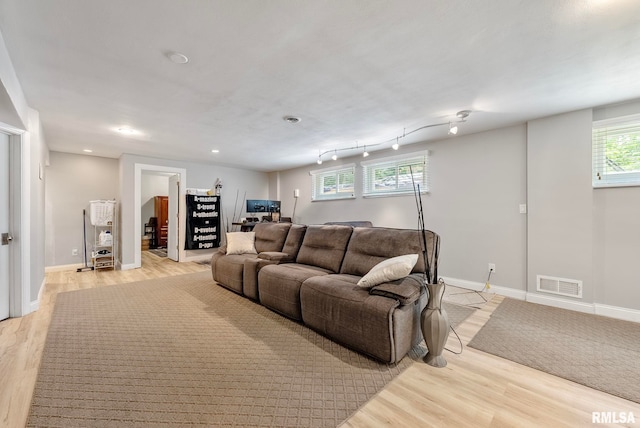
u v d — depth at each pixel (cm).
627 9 145
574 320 268
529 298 328
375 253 257
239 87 242
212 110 296
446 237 404
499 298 338
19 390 159
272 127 356
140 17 153
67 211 502
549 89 245
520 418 142
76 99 264
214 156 538
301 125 348
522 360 196
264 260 316
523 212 338
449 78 225
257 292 308
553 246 312
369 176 512
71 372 177
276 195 720
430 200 421
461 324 259
